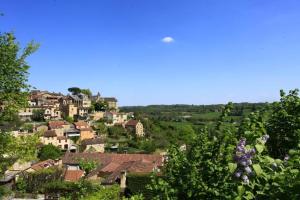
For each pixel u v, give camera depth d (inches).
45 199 1521.9
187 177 264.7
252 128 221.9
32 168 2210.9
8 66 687.1
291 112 305.3
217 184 240.1
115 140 4847.4
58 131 4677.7
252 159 206.2
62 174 1819.6
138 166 1829.5
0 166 726.5
